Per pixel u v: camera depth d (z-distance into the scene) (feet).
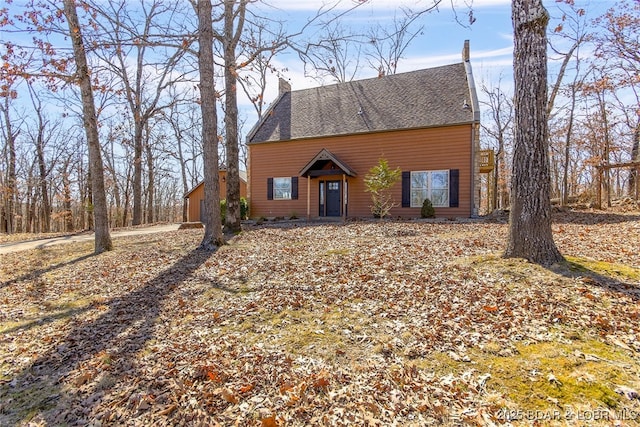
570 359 10.21
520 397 8.97
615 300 13.32
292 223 51.01
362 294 16.85
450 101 51.60
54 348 14.21
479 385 9.58
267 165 61.67
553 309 13.11
